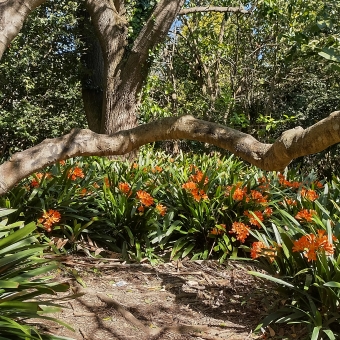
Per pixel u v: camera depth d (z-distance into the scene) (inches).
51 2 418.9
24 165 104.7
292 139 89.2
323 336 115.2
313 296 127.0
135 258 179.2
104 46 333.7
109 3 335.0
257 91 561.0
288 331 125.0
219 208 189.8
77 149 108.3
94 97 406.6
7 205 171.9
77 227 178.2
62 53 429.1
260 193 199.6
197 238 194.7
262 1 378.6
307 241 121.9
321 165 530.0
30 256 108.3
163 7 324.2
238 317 136.0
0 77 407.5
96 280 158.1
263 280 147.9
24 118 411.8
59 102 450.6
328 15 191.2
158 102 615.8
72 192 195.8
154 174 248.7
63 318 128.0
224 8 412.8
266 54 542.0
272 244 140.1
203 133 105.3
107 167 256.1
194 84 607.2
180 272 170.6
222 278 166.2
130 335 123.0
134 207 193.0
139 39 327.6
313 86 543.8
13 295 88.9
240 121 457.7
